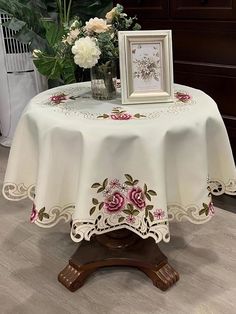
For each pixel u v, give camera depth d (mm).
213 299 1372
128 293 1411
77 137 1135
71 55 1374
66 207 1235
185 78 1915
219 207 1924
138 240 1515
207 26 1743
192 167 1195
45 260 1599
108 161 1132
